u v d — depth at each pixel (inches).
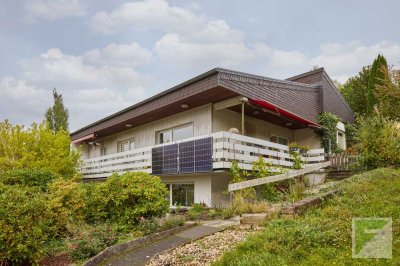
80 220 435.2
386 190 375.2
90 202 458.3
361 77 1349.7
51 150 720.3
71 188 440.8
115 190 454.6
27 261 287.7
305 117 808.3
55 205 368.5
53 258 323.9
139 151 729.0
